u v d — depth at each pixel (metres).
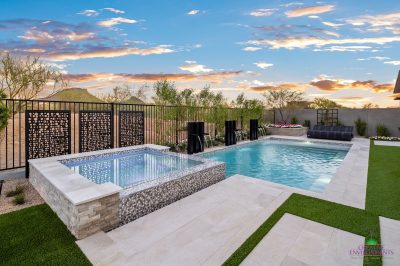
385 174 5.93
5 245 2.67
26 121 5.38
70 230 3.01
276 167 7.84
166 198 4.09
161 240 2.81
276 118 19.05
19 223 3.20
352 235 2.94
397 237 2.91
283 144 12.63
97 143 6.94
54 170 4.31
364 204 3.94
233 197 4.25
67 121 6.12
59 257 2.46
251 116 14.31
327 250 2.62
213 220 3.35
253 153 10.22
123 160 6.89
